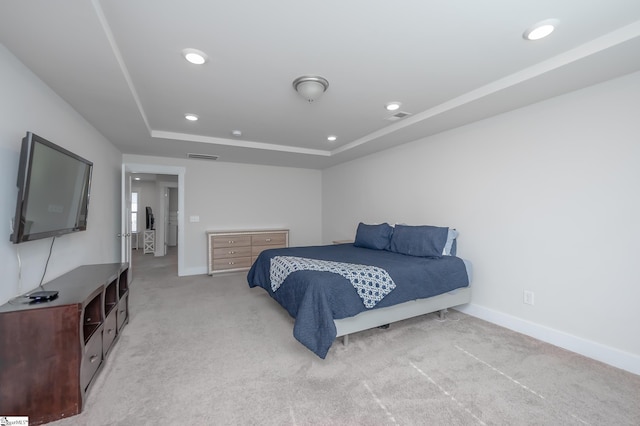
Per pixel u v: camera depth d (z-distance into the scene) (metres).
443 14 1.59
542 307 2.61
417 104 2.88
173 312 3.33
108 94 2.40
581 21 1.65
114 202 4.14
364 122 3.45
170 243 9.33
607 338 2.21
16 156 1.83
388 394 1.84
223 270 5.23
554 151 2.52
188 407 1.71
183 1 1.47
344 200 5.63
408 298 2.65
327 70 2.22
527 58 2.04
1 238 1.68
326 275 2.43
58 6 1.38
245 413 1.66
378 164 4.68
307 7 1.53
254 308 3.48
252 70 2.21
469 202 3.24
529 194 2.70
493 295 3.00
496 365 2.18
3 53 1.70
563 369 2.12
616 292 2.17
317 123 3.49
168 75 2.28
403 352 2.38
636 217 2.07
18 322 1.57
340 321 2.37
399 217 4.25
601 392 1.85
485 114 2.93
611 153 2.19
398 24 1.68
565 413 1.67
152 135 3.72
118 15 1.57
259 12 1.57
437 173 3.63
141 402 1.75
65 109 2.53
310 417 1.63
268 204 6.00
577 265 2.38
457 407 1.71
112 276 2.37
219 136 4.07
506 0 1.48
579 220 2.37
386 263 2.91
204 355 2.33
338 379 2.00
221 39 1.82
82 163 2.51
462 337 2.66
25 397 1.57
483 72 2.25
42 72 2.02
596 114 2.27
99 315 2.09
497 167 2.96
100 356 2.05
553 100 2.52
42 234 1.91
